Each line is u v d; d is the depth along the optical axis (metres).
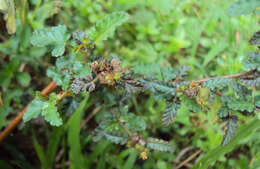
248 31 0.29
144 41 0.31
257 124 0.17
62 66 0.17
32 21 0.26
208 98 0.17
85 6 0.29
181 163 0.25
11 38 0.26
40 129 0.28
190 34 0.30
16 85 0.27
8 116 0.27
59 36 0.16
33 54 0.27
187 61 0.28
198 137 0.26
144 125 0.19
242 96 0.16
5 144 0.25
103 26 0.15
